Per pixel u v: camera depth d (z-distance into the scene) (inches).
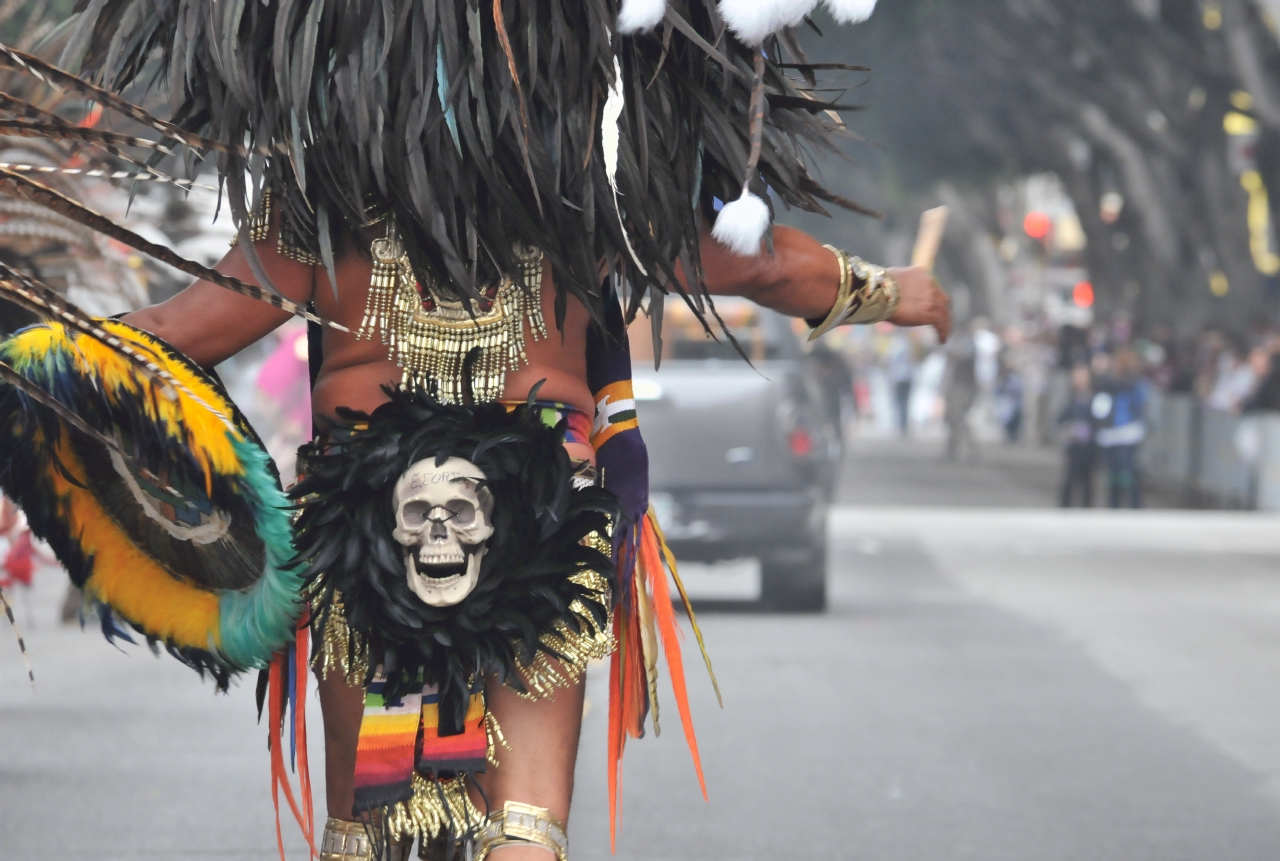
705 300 418.3
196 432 394.6
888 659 1455.5
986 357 7667.3
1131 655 1482.5
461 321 411.8
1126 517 3024.1
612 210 400.8
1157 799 943.7
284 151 388.5
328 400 417.1
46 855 799.7
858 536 2719.0
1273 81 4256.9
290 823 870.4
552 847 410.3
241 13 394.6
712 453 1739.7
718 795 949.8
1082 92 4879.4
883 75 4862.2
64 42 451.2
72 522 412.8
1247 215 4909.0
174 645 421.4
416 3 390.9
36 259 791.1
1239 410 3646.7
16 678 1323.8
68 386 395.9
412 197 392.2
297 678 426.6
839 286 448.5
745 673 1379.2
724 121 416.8
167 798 922.7
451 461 395.9
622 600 435.2
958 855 823.1
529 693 411.5
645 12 388.8
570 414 421.4
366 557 394.9
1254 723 1171.9
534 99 398.9
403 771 402.9
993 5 4719.5
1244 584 2102.6
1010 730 1141.1
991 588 2043.6
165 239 845.2
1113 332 5157.5
